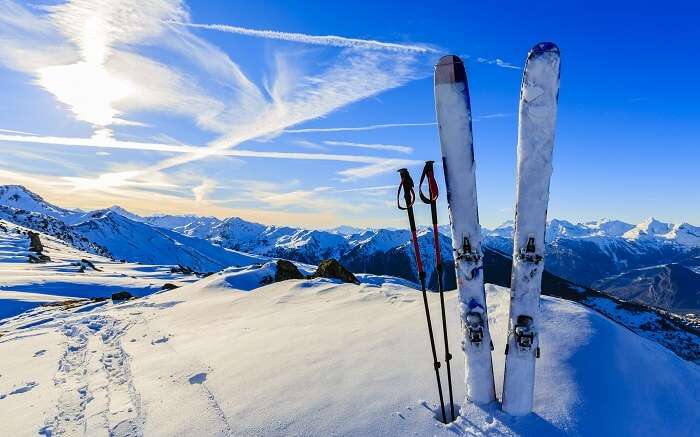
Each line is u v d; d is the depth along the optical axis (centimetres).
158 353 719
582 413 358
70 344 895
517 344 361
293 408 413
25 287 2964
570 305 551
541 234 356
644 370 437
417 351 509
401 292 933
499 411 368
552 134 348
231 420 407
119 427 434
